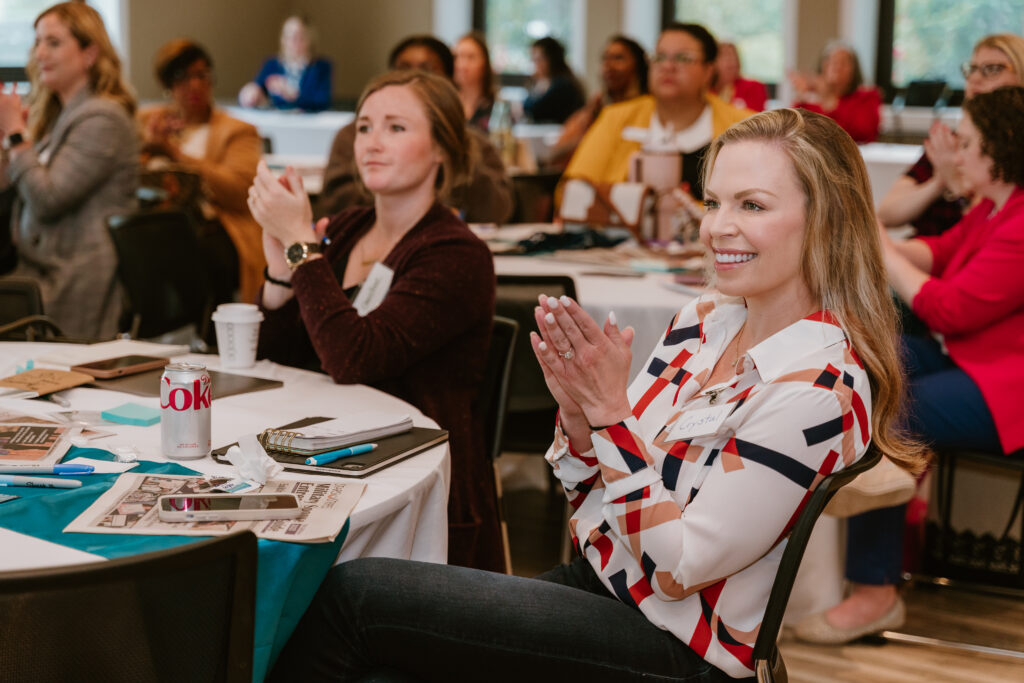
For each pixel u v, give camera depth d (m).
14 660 0.98
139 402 1.83
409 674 1.40
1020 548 2.92
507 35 10.25
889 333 1.41
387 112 2.23
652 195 3.71
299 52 9.18
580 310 1.31
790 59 8.80
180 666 1.06
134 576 0.97
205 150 5.04
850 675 2.48
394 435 1.68
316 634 1.41
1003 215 2.62
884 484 2.33
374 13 10.72
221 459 1.55
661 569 1.30
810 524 1.29
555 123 8.16
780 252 1.38
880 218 3.52
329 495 1.41
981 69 3.39
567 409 1.46
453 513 2.13
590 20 9.79
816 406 1.29
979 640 2.67
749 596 1.35
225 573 1.06
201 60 5.03
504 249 3.49
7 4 7.85
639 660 1.33
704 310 1.59
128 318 3.69
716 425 1.32
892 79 8.40
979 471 2.97
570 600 1.39
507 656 1.35
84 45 3.69
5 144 3.72
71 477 1.44
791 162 1.37
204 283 3.61
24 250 3.80
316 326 2.08
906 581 2.99
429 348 2.13
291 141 8.28
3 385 1.85
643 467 1.33
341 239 2.38
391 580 1.39
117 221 3.30
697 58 3.92
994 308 2.54
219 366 2.14
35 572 0.94
